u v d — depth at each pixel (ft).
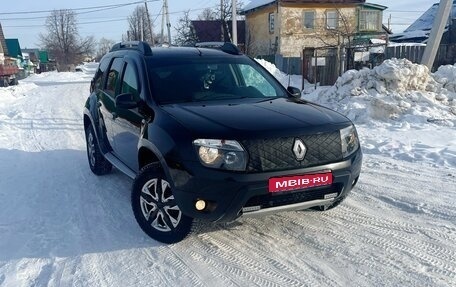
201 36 136.46
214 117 13.58
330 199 13.55
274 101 16.01
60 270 12.72
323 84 70.28
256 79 17.95
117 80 19.15
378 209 16.35
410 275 11.76
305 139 12.98
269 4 121.39
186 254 13.41
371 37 120.26
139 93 16.39
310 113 14.38
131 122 16.43
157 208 14.12
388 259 12.64
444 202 16.65
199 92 16.30
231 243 13.99
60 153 27.84
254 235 14.48
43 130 37.24
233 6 76.33
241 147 12.39
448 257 12.63
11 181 21.57
